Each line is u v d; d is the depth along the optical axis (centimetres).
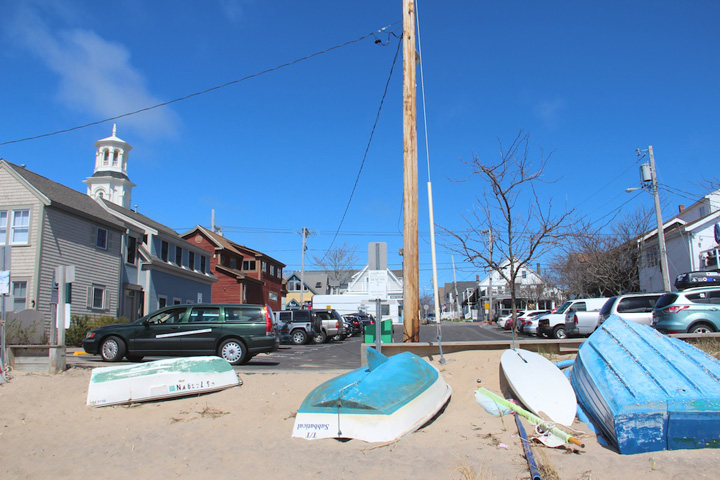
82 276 2472
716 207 3466
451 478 510
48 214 2286
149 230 3122
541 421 629
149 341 1352
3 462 612
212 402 826
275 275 5441
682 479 481
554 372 736
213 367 898
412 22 1074
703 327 1361
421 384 726
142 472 576
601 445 592
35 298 2183
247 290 4575
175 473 571
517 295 5272
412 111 1041
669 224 3566
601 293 3681
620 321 769
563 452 564
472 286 10912
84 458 623
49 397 873
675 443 552
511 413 687
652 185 2439
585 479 491
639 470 505
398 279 7819
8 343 1502
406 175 1023
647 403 559
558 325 2427
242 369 1227
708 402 554
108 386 837
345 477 534
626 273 3378
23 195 2270
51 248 2288
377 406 652
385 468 547
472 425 666
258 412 772
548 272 4559
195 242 4450
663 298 1459
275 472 559
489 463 535
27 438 693
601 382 635
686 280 1816
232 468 578
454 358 945
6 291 1106
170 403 834
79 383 950
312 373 998
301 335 2564
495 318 5916
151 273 3072
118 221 2803
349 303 4219
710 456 528
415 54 1073
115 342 1362
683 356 662
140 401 837
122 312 2800
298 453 606
